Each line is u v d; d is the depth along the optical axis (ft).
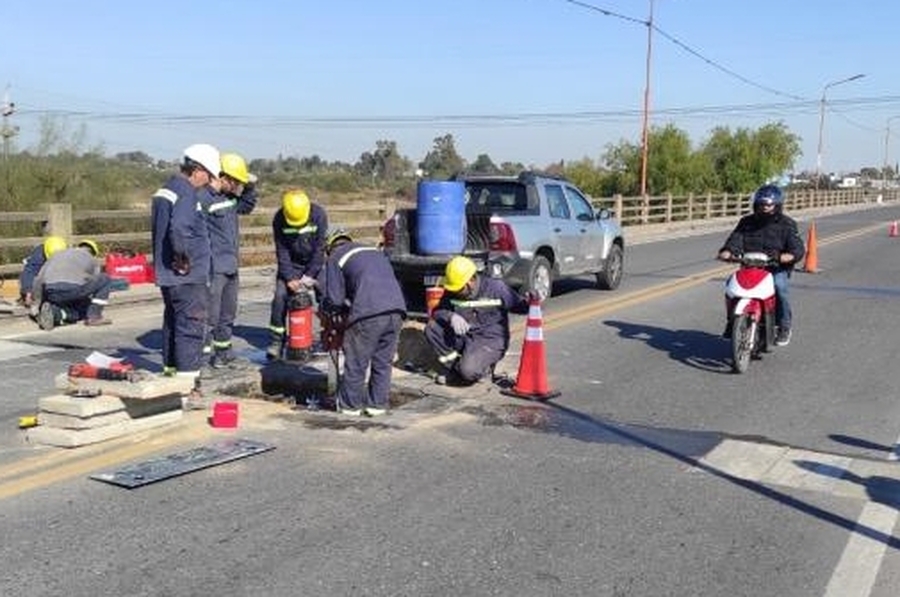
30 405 24.36
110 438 21.04
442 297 27.63
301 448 20.88
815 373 30.71
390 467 19.69
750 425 24.07
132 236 48.75
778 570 15.05
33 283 38.04
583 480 19.22
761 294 31.07
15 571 14.23
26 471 18.83
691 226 134.00
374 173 265.13
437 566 14.76
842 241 98.94
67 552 14.96
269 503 17.33
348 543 15.57
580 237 48.62
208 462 19.51
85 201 83.87
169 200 23.50
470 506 17.48
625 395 27.07
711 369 31.09
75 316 37.47
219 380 26.37
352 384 23.53
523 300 27.86
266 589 13.78
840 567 15.23
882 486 19.45
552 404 25.63
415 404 25.11
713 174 208.13
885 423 24.57
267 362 29.66
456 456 20.62
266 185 185.37
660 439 22.53
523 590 13.99
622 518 17.13
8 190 79.56
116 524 16.15
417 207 40.70
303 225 28.76
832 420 24.75
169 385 21.85
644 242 99.25
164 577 14.11
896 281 58.80
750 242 33.17
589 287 54.03
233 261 28.76
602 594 13.96
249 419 23.08
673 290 52.75
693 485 19.15
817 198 222.48
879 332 38.88
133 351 32.35
